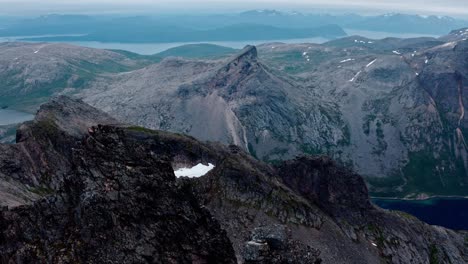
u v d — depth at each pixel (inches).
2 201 4271.7
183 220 2102.6
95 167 2156.7
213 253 2066.9
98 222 1937.7
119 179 2113.7
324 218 7239.2
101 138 2320.4
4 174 5447.8
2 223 2078.0
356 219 7844.5
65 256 1856.5
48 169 6028.5
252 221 6530.5
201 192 6860.2
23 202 4675.2
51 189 5713.6
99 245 1883.6
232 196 6909.5
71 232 1957.4
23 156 5954.7
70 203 2086.6
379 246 7475.4
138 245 1916.8
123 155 2251.5
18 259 1915.6
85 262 1834.4
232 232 6205.7
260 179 7337.6
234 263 2110.0
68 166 6225.4
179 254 1973.4
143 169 2199.8
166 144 7755.9
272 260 2365.9
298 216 6948.8
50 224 2018.9
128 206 2027.6
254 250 2399.1
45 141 6451.8
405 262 7436.0
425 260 7849.4
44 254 1895.9
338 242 6870.1
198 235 2092.8
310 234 6707.7
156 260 1903.3
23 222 2055.9
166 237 1999.3
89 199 1974.7
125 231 1946.4
